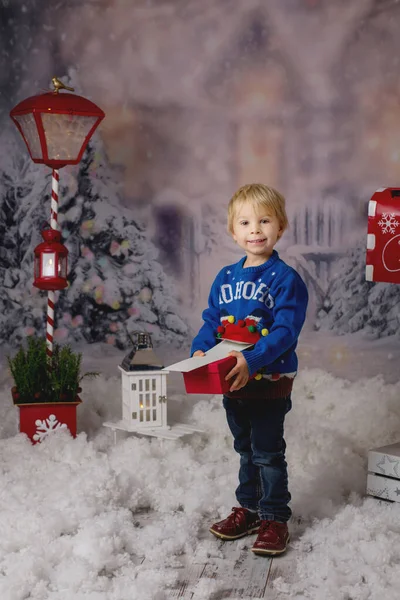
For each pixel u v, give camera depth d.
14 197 5.70
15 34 5.72
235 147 5.84
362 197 5.82
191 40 5.76
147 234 5.82
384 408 3.41
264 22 5.75
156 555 2.25
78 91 5.76
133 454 2.97
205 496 2.64
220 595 2.05
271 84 5.79
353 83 5.77
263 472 2.35
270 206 2.31
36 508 2.49
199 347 2.38
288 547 2.35
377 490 2.67
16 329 5.68
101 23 5.73
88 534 2.28
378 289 5.77
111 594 2.01
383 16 5.70
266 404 2.32
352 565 2.14
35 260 3.40
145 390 3.20
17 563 2.13
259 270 2.34
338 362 5.11
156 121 5.80
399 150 5.77
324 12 5.73
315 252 5.85
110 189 5.76
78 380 3.35
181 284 5.86
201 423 3.36
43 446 3.06
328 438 3.11
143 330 5.78
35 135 3.33
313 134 5.81
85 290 5.71
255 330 2.27
